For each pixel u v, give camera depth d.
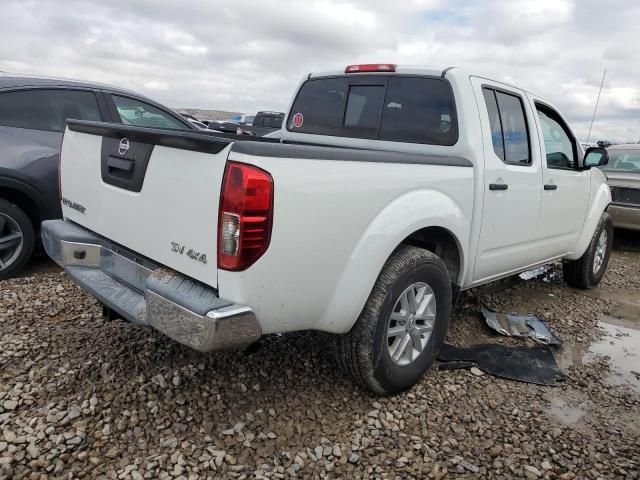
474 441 2.67
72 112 4.95
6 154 4.45
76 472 2.22
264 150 2.12
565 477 2.43
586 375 3.52
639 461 2.59
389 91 3.67
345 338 2.76
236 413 2.72
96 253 2.98
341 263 2.50
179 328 2.21
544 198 4.09
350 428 2.68
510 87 3.77
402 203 2.74
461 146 3.28
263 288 2.22
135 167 2.57
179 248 2.37
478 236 3.41
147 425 2.56
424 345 3.11
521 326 4.18
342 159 2.43
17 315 3.71
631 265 7.18
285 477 2.30
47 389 2.77
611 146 8.63
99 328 3.55
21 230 4.51
